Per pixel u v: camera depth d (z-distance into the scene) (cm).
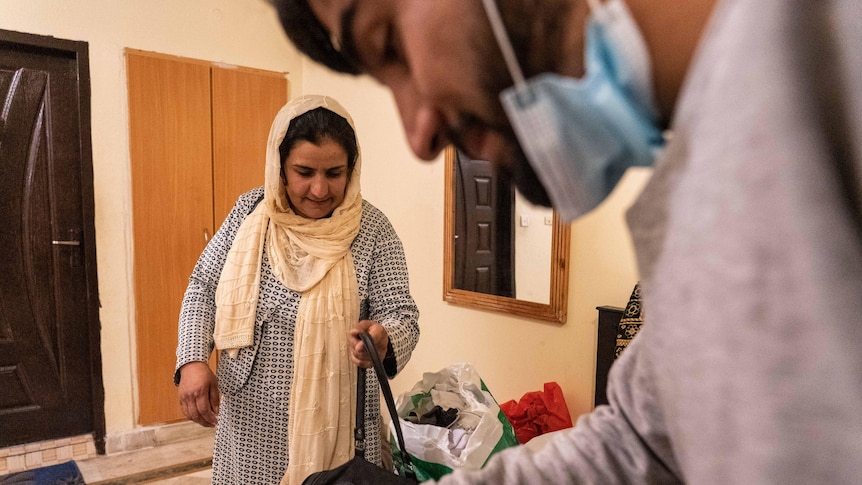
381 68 37
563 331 192
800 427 20
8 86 246
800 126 21
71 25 249
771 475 20
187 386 124
